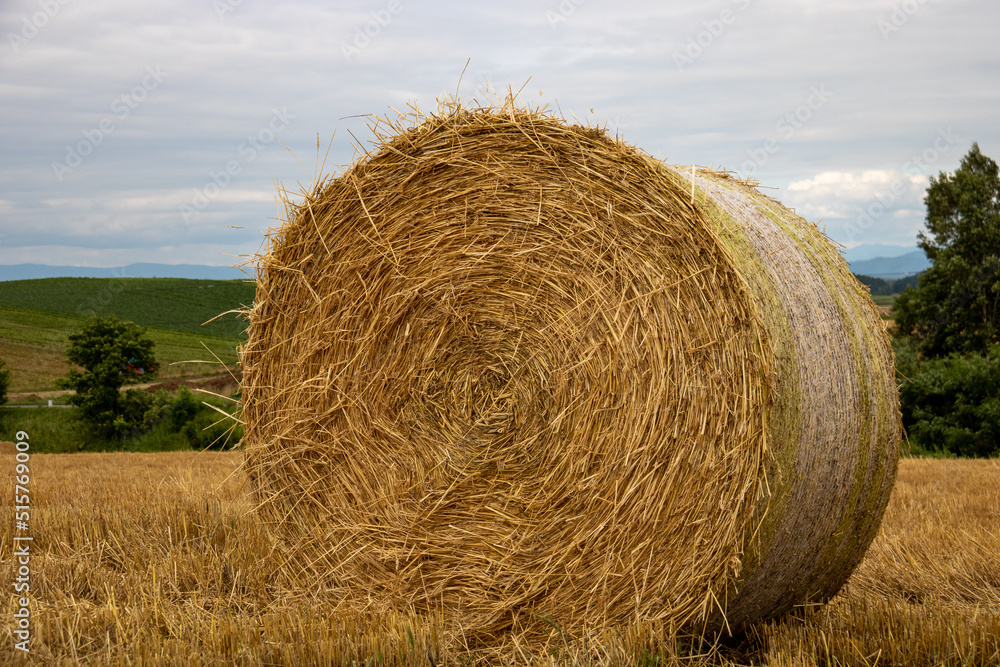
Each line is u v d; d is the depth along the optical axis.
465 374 4.67
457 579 4.59
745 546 3.79
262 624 4.11
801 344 3.91
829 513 4.09
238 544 5.55
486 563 4.52
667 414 3.99
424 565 4.68
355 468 4.91
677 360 3.97
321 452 4.99
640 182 4.14
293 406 5.06
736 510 3.75
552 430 4.38
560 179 4.39
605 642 3.82
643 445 4.05
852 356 4.20
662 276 4.04
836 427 4.00
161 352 32.44
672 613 3.96
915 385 18.83
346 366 4.92
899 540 6.04
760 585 4.04
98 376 29.12
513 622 4.36
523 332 4.50
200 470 12.27
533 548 4.39
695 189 4.18
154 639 3.67
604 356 4.21
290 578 5.05
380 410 4.86
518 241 4.51
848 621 4.30
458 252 4.66
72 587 4.71
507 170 4.53
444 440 4.70
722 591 3.88
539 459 4.42
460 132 4.62
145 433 29.27
